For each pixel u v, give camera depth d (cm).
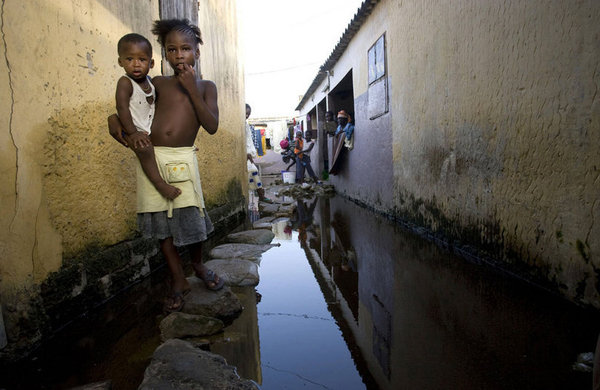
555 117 262
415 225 518
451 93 404
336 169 1016
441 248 426
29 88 224
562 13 250
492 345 210
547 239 276
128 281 320
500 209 330
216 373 177
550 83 265
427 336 226
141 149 219
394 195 598
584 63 236
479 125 354
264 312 268
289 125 1975
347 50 898
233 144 652
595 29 227
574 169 248
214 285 267
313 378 185
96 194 286
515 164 307
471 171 372
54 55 246
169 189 232
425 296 289
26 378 190
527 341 211
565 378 176
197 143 471
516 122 303
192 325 230
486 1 333
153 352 210
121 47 216
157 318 255
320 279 342
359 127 812
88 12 284
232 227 594
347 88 1084
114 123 223
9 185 208
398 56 556
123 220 320
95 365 199
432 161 456
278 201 980
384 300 286
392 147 598
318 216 711
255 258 411
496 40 322
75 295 258
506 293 283
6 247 206
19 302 211
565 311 245
